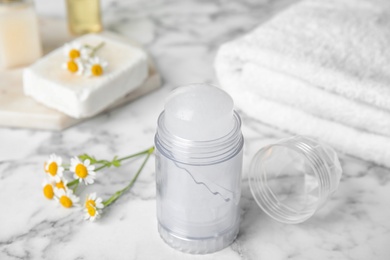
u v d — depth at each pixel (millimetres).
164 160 655
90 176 748
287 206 738
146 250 700
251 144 854
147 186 788
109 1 1215
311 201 734
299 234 723
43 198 769
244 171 808
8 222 735
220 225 685
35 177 801
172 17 1157
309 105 814
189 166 639
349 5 959
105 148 851
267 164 768
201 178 646
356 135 800
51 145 856
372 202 767
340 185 791
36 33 1002
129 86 913
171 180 658
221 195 663
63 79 874
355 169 815
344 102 787
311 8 950
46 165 754
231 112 638
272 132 876
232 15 1162
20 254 696
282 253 698
